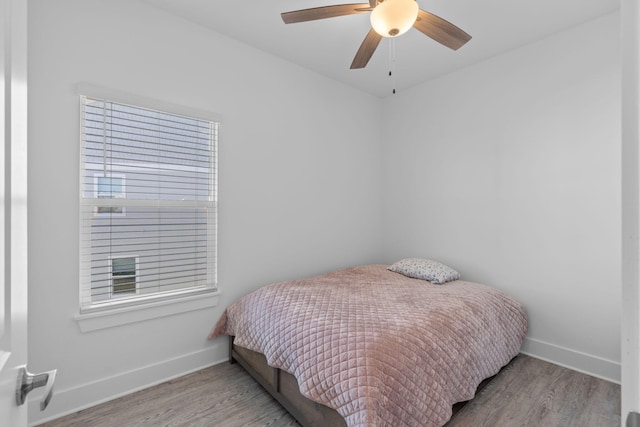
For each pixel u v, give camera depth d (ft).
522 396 6.15
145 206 6.54
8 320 1.83
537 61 7.81
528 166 7.99
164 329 6.73
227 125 7.68
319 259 9.79
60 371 5.54
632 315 1.31
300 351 5.04
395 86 10.70
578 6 6.49
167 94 6.73
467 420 5.45
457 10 6.59
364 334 4.87
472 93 9.12
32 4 5.27
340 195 10.39
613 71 6.70
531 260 7.95
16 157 1.95
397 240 11.30
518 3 6.38
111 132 6.10
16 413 1.96
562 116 7.42
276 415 5.64
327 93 9.95
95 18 5.87
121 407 5.79
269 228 8.54
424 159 10.42
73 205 5.68
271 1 6.43
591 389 6.39
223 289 7.63
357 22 7.10
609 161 6.77
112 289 6.15
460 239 9.44
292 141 9.04
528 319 7.98
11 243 1.87
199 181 7.30
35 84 5.30
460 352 5.47
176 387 6.46
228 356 7.65
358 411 3.94
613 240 6.73
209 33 7.36
